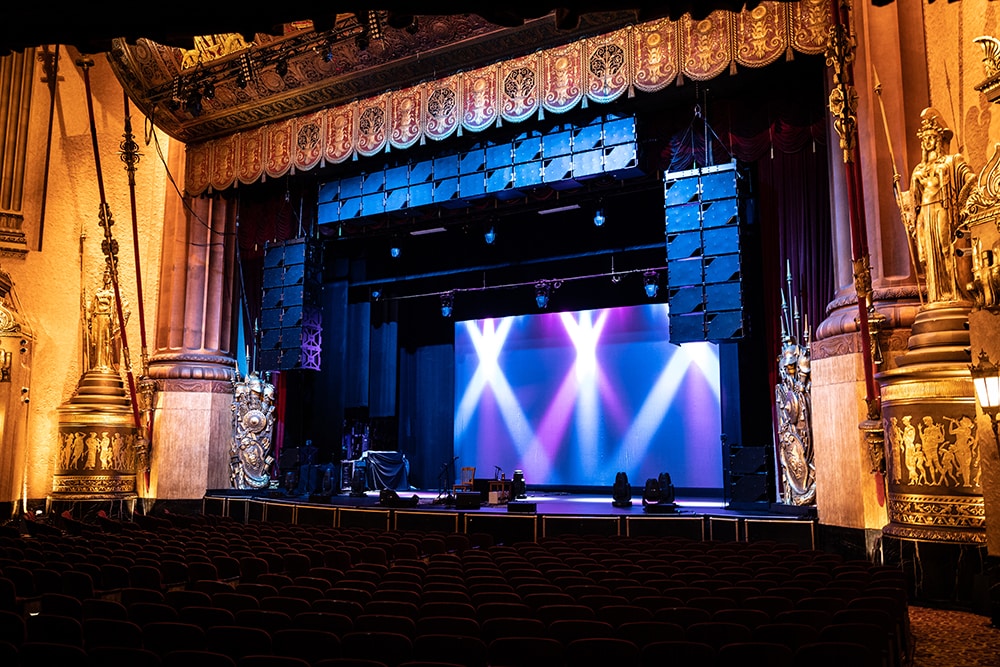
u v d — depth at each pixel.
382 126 18.08
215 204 21.05
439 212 19.33
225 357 20.75
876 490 11.90
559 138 17.19
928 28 11.92
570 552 10.11
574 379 21.52
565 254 20.73
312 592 7.00
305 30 17.66
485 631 5.68
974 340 9.43
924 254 10.91
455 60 17.16
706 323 15.63
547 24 15.87
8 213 19.27
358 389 23.25
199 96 18.73
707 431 19.62
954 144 11.40
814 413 13.18
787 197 15.67
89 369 19.67
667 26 15.17
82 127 20.67
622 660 4.96
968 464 9.98
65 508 18.44
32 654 4.98
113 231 20.72
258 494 19.30
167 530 12.83
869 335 11.34
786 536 13.24
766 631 5.38
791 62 14.72
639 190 17.59
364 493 19.88
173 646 5.46
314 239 21.02
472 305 23.14
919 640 8.12
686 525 14.06
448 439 23.12
